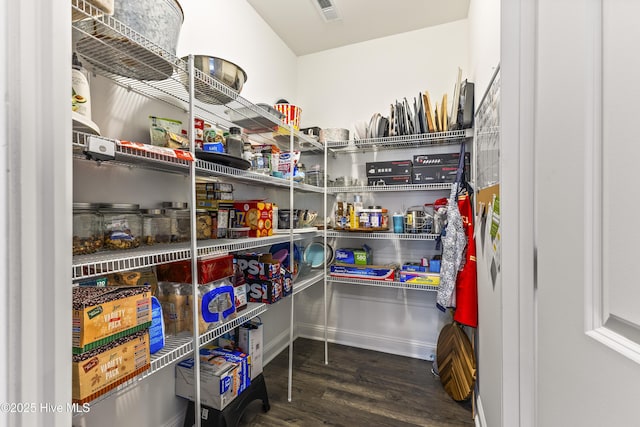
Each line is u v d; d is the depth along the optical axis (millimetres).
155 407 1339
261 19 2178
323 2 2023
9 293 364
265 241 1546
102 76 1125
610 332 374
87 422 1072
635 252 336
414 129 2080
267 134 2088
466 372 1712
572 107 460
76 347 694
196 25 1604
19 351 367
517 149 708
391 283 2102
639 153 330
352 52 2547
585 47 431
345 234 2248
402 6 2057
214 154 1177
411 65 2355
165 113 1396
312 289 2699
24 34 375
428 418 1610
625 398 338
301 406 1706
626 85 351
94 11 737
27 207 377
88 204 921
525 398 663
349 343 2551
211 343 1686
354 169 2562
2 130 362
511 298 713
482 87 1524
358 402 1744
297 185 1919
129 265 838
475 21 1761
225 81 1302
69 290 422
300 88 2727
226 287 1270
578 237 440
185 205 1293
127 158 1008
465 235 1791
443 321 2281
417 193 2348
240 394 1476
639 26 331
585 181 425
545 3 552
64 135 418
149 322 869
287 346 2506
